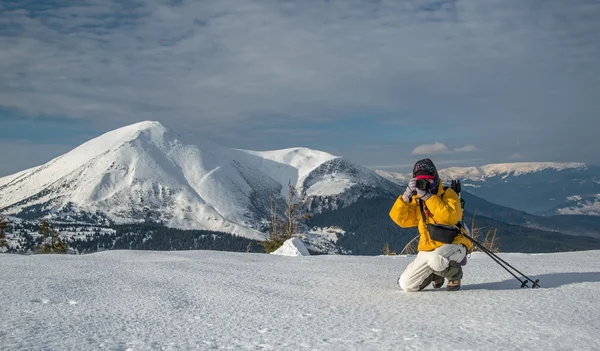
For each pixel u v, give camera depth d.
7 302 4.70
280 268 7.88
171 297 5.03
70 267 7.71
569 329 3.35
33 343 3.02
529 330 3.33
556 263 8.39
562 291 4.86
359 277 6.68
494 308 4.08
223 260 9.25
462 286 5.65
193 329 3.53
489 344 2.97
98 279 6.36
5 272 6.97
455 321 3.63
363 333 3.31
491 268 7.53
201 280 6.38
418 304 4.42
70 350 2.88
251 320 3.86
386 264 8.62
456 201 5.05
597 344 2.99
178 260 9.21
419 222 5.30
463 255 5.07
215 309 4.39
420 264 5.18
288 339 3.18
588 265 7.91
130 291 5.42
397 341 3.07
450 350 2.85
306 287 5.78
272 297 5.04
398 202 5.32
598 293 4.74
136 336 3.29
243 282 6.20
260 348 2.97
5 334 3.27
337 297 5.01
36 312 4.21
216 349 2.95
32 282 5.93
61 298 4.94
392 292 5.30
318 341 3.12
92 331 3.43
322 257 10.26
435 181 5.09
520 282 5.76
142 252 10.95
